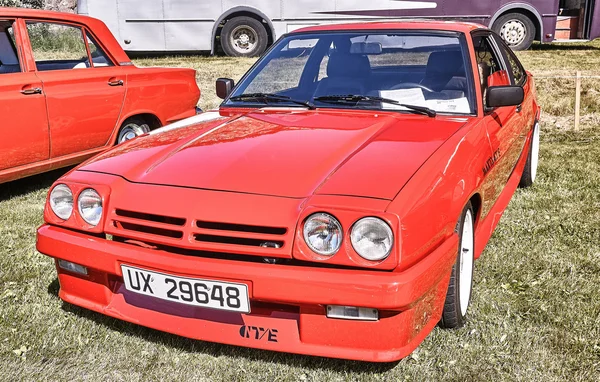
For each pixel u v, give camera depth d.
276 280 2.36
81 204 2.76
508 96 3.33
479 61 3.77
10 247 4.10
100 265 2.67
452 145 2.91
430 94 3.48
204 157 2.88
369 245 2.31
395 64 3.65
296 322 2.53
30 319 3.13
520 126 4.32
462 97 3.45
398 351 2.42
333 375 2.66
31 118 4.93
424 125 3.20
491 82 3.93
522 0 13.89
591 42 16.12
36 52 5.12
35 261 3.87
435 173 2.62
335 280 2.30
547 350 2.81
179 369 2.73
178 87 6.31
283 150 2.87
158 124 6.16
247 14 14.52
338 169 2.64
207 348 2.88
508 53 4.79
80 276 2.89
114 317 2.95
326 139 2.98
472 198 3.12
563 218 4.53
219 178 2.67
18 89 4.83
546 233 4.24
